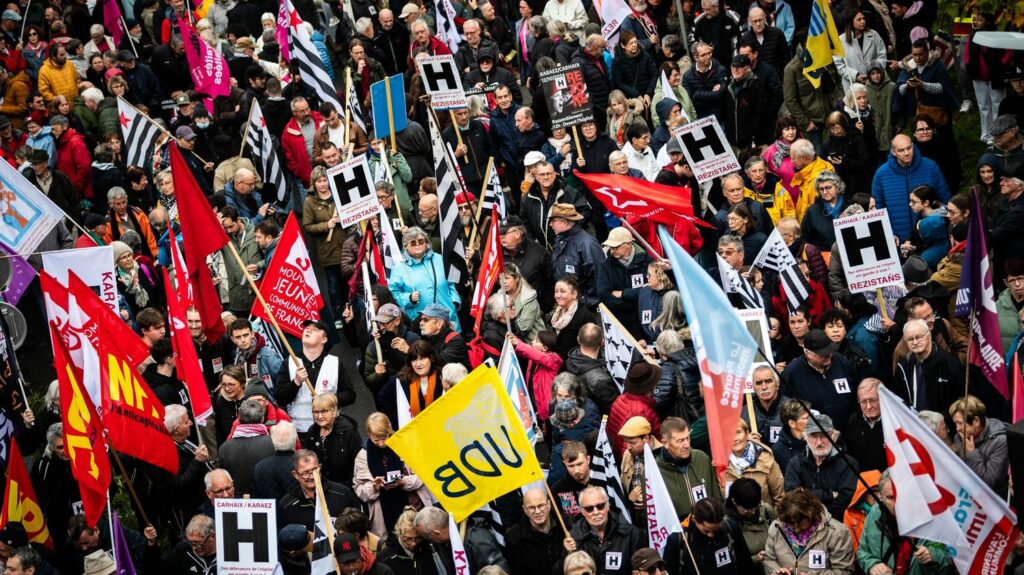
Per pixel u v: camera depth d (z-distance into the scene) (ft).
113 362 42.27
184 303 51.93
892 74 67.56
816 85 65.62
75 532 41.29
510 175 67.97
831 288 51.03
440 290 54.90
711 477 40.68
